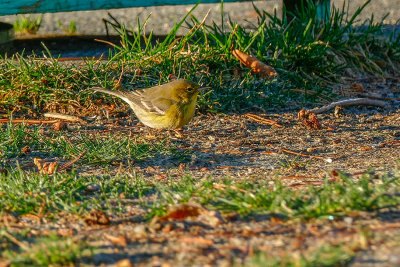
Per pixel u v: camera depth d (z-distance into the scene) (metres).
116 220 6.81
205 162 9.78
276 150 10.48
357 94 14.73
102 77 13.72
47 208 7.20
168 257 5.55
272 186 7.75
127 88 13.54
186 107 11.30
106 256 5.65
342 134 11.52
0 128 11.04
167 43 15.56
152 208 6.81
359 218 6.18
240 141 11.02
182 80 11.33
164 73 13.88
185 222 6.50
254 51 15.08
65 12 17.11
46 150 10.48
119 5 17.31
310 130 11.86
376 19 19.66
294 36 16.25
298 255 5.23
